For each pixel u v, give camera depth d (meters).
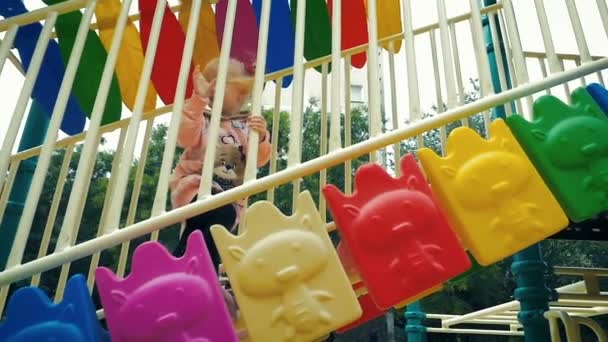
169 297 1.19
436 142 7.17
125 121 2.33
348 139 2.52
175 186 2.03
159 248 1.26
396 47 2.66
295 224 1.29
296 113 1.43
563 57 2.74
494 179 1.39
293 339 1.20
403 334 9.14
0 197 2.07
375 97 1.49
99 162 8.06
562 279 9.24
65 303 1.20
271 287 1.22
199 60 2.36
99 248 1.23
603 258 10.32
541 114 1.50
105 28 2.28
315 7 2.57
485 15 2.94
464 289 9.09
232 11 1.55
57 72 2.18
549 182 1.45
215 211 1.90
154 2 2.33
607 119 1.51
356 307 1.23
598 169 1.44
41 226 6.73
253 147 1.40
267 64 2.47
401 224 1.31
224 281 1.92
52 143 1.35
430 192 1.37
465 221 1.36
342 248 1.67
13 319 1.19
